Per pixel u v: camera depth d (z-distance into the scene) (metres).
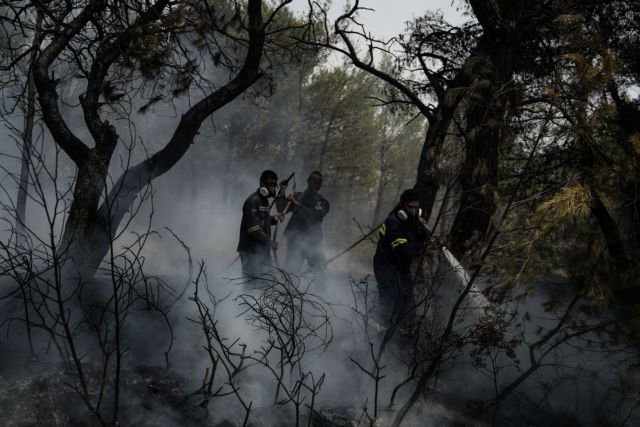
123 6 5.56
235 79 5.59
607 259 3.54
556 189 3.41
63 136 4.88
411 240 4.43
